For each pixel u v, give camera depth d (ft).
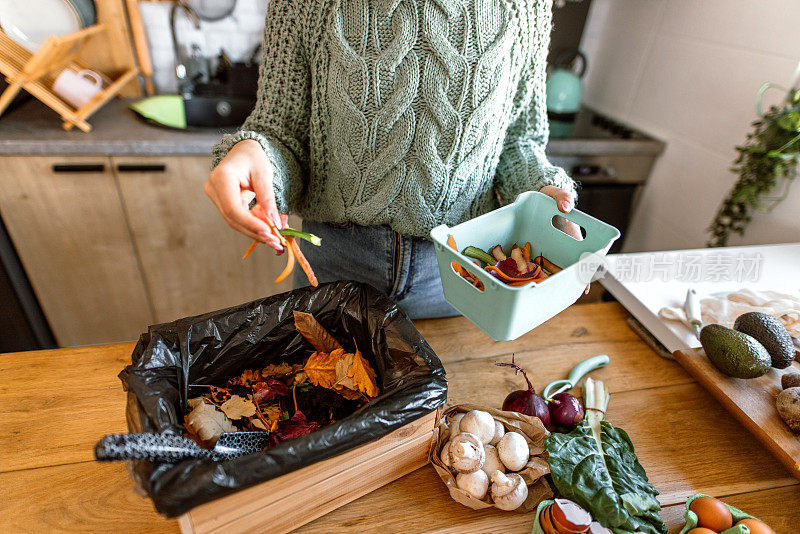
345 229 2.87
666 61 5.56
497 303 1.86
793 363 2.74
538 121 2.72
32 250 5.08
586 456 2.06
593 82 6.89
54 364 2.53
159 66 6.02
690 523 1.88
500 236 2.38
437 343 2.87
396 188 2.47
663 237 5.94
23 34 4.69
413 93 2.26
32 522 1.86
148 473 1.47
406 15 2.18
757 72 4.49
